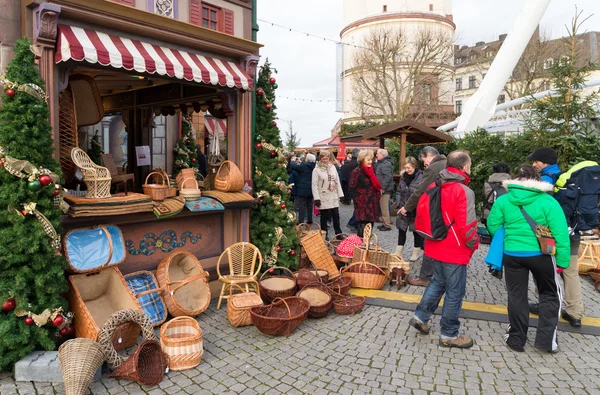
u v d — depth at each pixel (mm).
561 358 3822
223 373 3498
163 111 7539
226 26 5227
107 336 3379
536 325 4527
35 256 3426
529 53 23719
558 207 3756
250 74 5363
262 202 5746
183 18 4766
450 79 33781
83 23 4008
